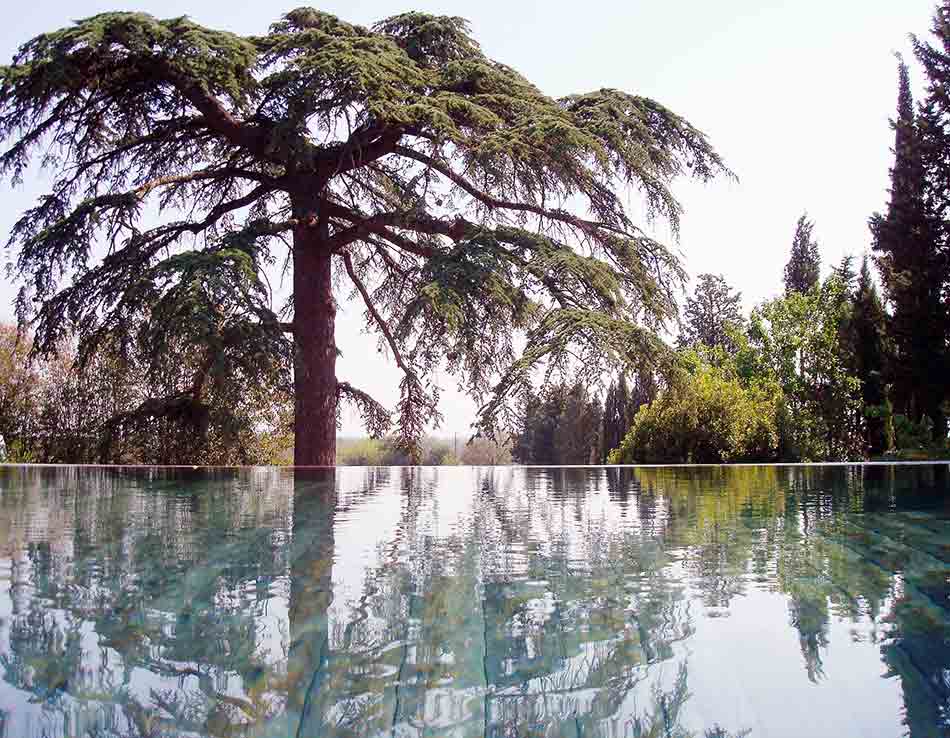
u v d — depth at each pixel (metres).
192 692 1.62
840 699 1.61
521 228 9.83
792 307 23.91
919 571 2.77
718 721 1.49
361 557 3.06
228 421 9.81
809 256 33.09
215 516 4.33
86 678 1.69
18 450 13.20
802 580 2.61
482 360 9.01
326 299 10.59
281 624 2.10
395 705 1.57
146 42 9.10
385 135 10.35
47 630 2.04
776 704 1.57
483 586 2.54
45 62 8.63
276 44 9.87
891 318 23.02
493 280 8.39
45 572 2.75
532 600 2.37
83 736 1.40
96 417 13.10
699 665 1.79
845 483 6.66
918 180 23.20
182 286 8.09
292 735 1.41
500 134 9.16
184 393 10.41
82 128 10.12
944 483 6.55
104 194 9.88
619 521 4.10
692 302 40.88
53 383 14.18
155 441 10.45
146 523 4.03
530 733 1.43
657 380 8.87
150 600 2.35
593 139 9.18
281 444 16.27
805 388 23.20
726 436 12.09
